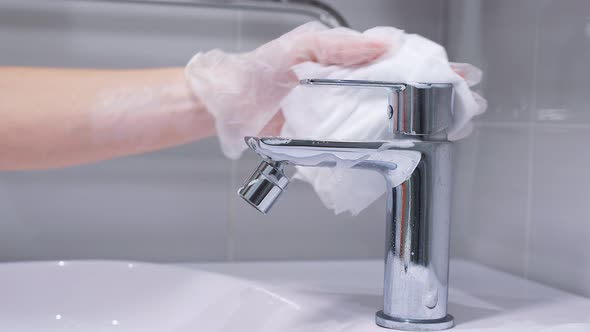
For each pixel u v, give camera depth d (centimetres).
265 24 73
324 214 75
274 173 43
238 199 73
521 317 50
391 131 45
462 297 57
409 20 77
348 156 43
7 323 61
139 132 58
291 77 53
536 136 63
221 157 73
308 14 70
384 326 46
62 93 58
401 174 45
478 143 73
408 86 44
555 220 60
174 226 72
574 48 57
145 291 64
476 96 49
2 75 58
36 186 69
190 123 59
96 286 63
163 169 72
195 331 60
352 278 65
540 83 62
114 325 62
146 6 70
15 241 69
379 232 77
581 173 56
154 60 71
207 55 57
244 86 55
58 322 62
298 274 67
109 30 70
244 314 58
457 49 76
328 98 49
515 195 66
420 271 45
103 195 70
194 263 72
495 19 69
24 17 68
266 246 74
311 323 50
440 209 45
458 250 77
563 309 52
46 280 63
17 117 57
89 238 70
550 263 61
